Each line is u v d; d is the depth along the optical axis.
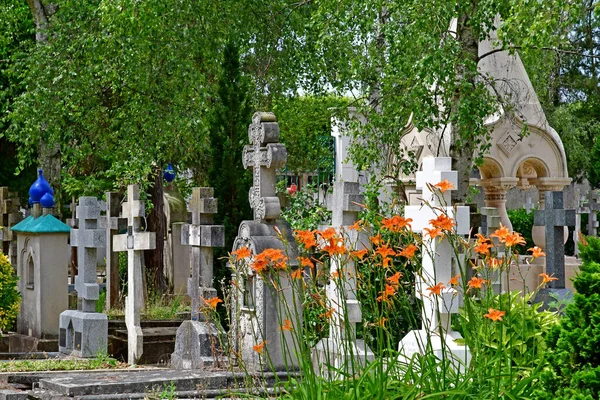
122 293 19.11
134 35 20.36
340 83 21.39
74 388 9.83
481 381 6.50
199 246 12.66
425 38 15.98
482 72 19.20
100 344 14.22
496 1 15.95
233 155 15.87
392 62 17.05
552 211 14.14
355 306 10.20
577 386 5.80
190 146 21.67
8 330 17.33
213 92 21.67
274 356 11.12
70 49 21.08
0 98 23.78
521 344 7.70
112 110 22.08
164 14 20.84
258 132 11.87
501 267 7.09
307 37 24.44
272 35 24.80
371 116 18.20
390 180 19.39
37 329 16.33
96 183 22.59
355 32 18.95
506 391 6.35
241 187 15.69
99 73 20.77
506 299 8.48
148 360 14.84
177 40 20.78
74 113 21.70
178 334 12.61
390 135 17.89
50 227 16.36
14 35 29.44
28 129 21.67
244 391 9.70
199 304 12.41
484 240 7.20
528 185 19.97
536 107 19.25
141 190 19.67
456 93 16.91
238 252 7.22
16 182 41.19
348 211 10.68
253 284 11.34
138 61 20.50
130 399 9.66
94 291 14.38
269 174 11.84
